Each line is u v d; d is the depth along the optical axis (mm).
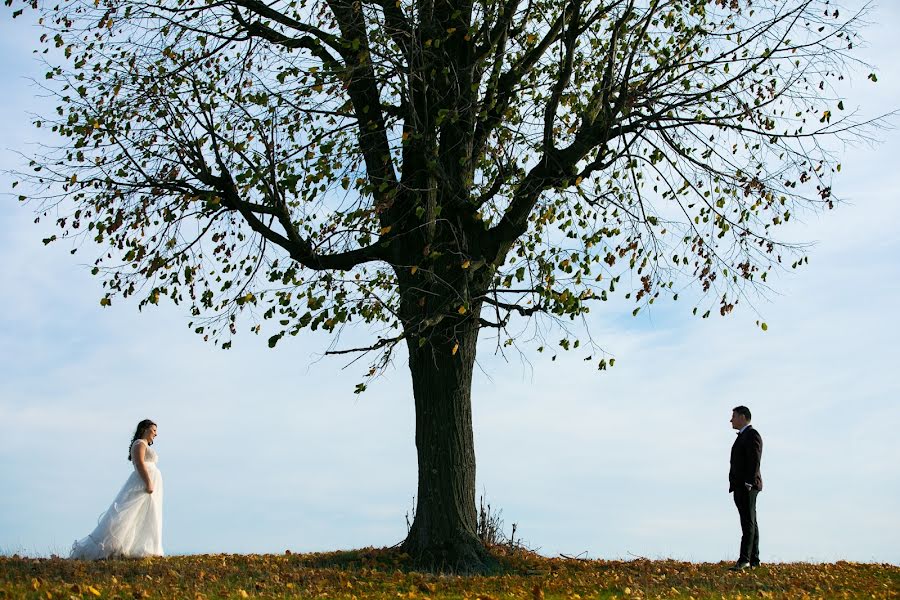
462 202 13328
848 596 11242
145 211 14250
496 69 14000
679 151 14078
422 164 13523
